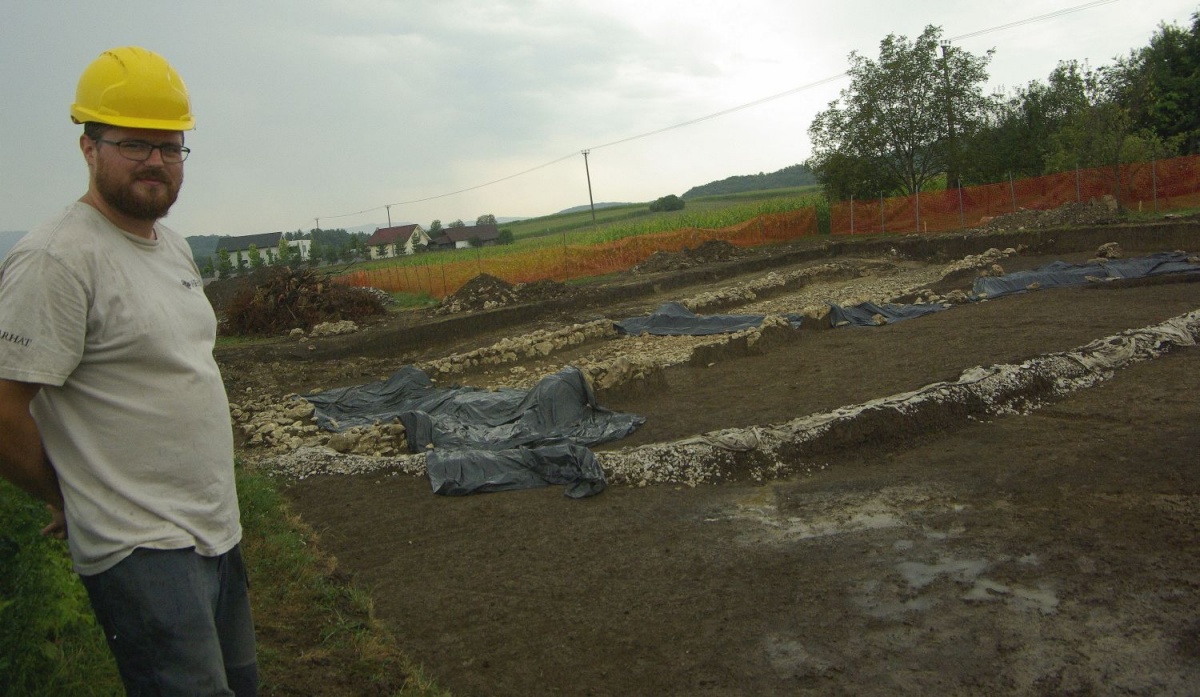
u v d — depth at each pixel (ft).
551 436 30.42
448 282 94.53
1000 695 13.12
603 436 29.81
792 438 25.82
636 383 35.09
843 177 113.09
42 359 7.02
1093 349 32.63
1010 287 53.47
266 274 98.58
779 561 18.81
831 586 17.35
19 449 7.13
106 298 7.36
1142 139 85.15
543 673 15.08
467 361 49.29
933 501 21.35
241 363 53.83
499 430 32.04
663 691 14.20
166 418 7.74
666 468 25.31
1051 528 18.90
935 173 112.16
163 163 7.66
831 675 14.16
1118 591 15.85
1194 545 17.25
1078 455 23.27
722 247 98.58
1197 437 23.31
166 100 7.63
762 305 65.62
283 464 29.63
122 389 7.55
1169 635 14.24
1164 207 81.00
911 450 25.77
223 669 8.07
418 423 31.50
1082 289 50.11
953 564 17.74
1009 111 106.83
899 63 106.52
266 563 19.08
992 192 94.89
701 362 40.47
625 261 100.48
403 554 21.25
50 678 10.52
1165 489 20.13
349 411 40.09
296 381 50.78
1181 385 28.53
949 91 106.32
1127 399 27.78
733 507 22.61
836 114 113.70
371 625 16.80
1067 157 89.97
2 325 6.94
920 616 15.78
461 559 20.57
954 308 50.08
